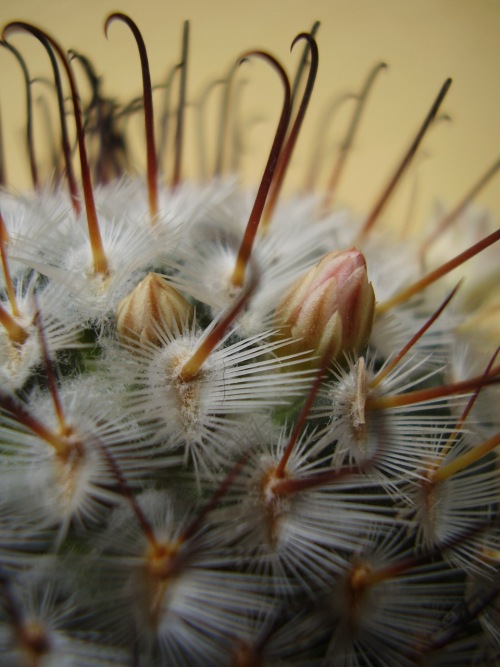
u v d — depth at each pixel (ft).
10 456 0.15
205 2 0.46
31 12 0.45
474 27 0.46
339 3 0.46
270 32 0.45
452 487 0.16
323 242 0.20
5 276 0.16
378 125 0.43
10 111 0.41
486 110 0.44
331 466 0.15
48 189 0.21
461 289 0.22
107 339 0.16
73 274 0.17
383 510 0.15
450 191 0.41
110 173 0.26
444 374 0.18
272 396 0.15
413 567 0.15
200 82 0.43
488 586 0.16
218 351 0.16
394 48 0.46
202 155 0.30
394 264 0.22
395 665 0.15
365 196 0.41
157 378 0.15
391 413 0.16
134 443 0.15
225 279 0.17
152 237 0.18
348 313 0.16
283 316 0.16
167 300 0.16
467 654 0.16
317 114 0.43
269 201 0.20
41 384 0.16
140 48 0.18
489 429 0.18
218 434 0.15
